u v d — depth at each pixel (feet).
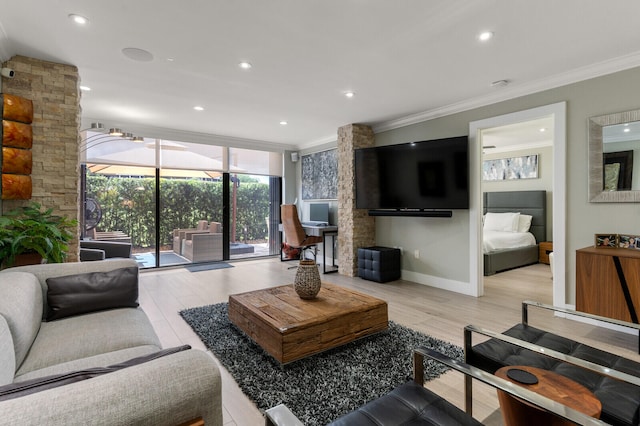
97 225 16.78
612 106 9.41
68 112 9.38
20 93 8.68
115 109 13.91
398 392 4.22
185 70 9.89
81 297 6.63
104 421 2.16
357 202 16.11
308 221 21.20
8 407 2.05
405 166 14.46
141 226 17.94
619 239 9.04
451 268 13.76
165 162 18.51
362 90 11.66
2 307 4.54
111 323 6.18
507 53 8.80
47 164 9.04
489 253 17.13
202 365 2.73
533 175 21.99
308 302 8.57
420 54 8.86
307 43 8.26
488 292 13.52
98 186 16.76
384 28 7.55
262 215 22.08
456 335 8.87
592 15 7.00
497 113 12.12
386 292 13.41
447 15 7.04
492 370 5.23
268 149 21.52
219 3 6.57
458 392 6.23
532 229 21.53
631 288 8.07
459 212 13.47
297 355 6.95
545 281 15.58
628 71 9.12
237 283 14.87
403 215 14.58
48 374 4.42
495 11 6.87
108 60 9.12
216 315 10.28
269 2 6.54
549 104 10.69
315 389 6.22
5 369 3.76
